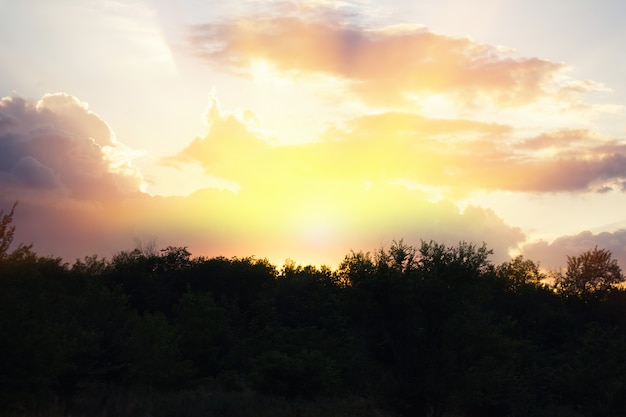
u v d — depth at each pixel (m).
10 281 18.22
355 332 25.48
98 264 61.53
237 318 54.31
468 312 24.98
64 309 27.42
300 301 60.62
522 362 34.69
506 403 28.44
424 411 23.78
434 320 24.25
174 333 32.41
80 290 45.25
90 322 27.59
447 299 24.19
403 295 24.20
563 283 61.09
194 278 73.69
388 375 24.31
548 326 47.66
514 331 43.28
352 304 24.86
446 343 24.11
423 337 24.17
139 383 27.28
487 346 24.30
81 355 24.12
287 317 57.94
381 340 24.67
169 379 28.83
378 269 25.08
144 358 28.16
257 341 44.03
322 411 27.98
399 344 24.50
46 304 19.70
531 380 31.98
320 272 70.00
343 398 31.67
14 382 17.69
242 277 74.44
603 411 29.22
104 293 29.56
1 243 18.55
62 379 23.23
